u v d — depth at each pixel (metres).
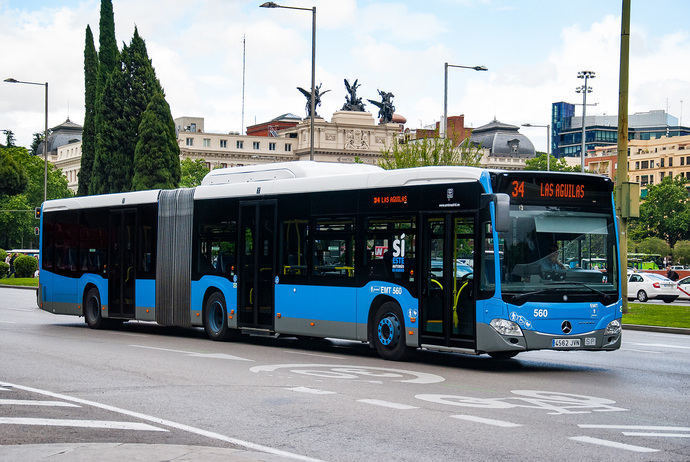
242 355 16.61
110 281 22.81
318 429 9.08
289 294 17.86
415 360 16.02
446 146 43.25
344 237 16.77
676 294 44.94
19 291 48.44
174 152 70.81
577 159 191.62
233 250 19.42
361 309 16.33
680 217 126.94
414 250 15.41
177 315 20.83
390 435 8.77
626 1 25.89
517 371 14.51
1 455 7.56
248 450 8.06
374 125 141.38
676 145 176.00
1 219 123.06
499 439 8.61
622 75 25.92
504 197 13.61
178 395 11.35
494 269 14.01
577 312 14.19
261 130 168.00
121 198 22.70
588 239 14.55
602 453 8.02
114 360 15.39
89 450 7.78
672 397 11.56
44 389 11.84
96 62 77.88
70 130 182.50
